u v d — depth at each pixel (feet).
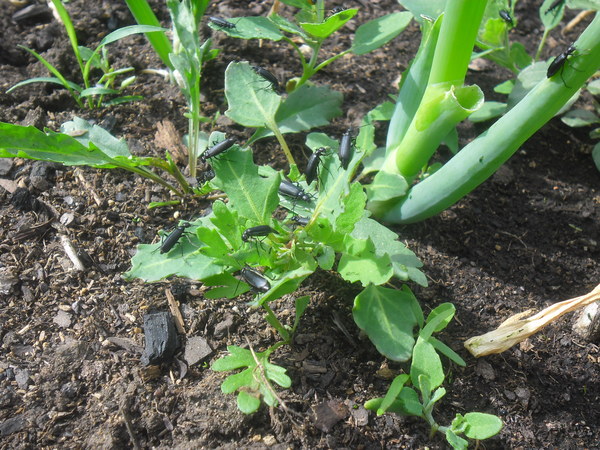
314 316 0.77
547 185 0.96
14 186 0.85
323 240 0.71
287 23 0.87
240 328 0.76
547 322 0.72
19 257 0.79
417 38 1.12
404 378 0.67
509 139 0.72
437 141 0.76
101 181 0.86
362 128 0.83
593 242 0.90
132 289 0.78
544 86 0.69
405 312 0.72
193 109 0.85
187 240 0.73
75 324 0.74
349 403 0.71
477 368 0.75
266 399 0.65
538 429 0.72
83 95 0.90
